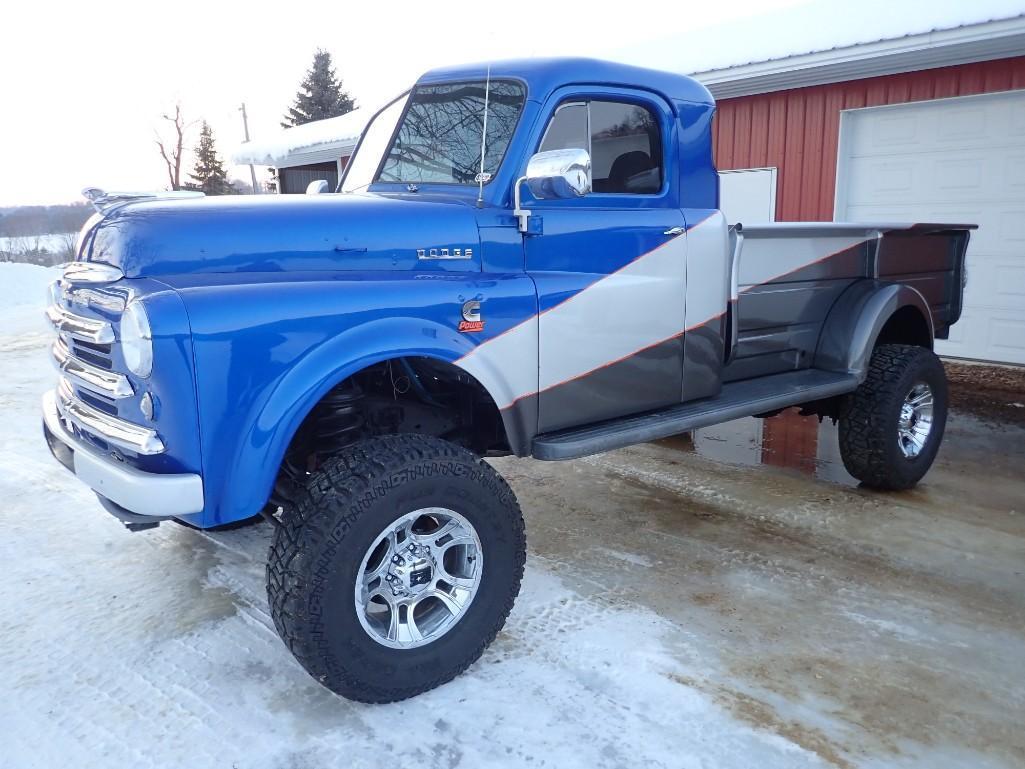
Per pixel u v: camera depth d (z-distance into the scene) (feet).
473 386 10.41
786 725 8.44
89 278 8.59
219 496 7.99
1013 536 13.52
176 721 8.43
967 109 26.78
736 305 12.67
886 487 15.56
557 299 10.25
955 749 8.13
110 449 8.58
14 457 17.60
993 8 23.21
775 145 31.55
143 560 12.35
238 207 8.87
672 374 11.91
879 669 9.52
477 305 9.45
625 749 8.04
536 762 7.84
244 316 7.90
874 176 29.43
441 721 8.45
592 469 17.11
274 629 10.28
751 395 13.07
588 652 9.77
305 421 9.94
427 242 9.61
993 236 26.94
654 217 11.46
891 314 14.90
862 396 15.01
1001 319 27.27
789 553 12.78
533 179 9.49
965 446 18.85
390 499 8.23
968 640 10.19
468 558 9.14
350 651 8.17
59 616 10.62
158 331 7.50
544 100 10.37
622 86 11.17
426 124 11.51
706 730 8.34
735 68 28.25
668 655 9.71
